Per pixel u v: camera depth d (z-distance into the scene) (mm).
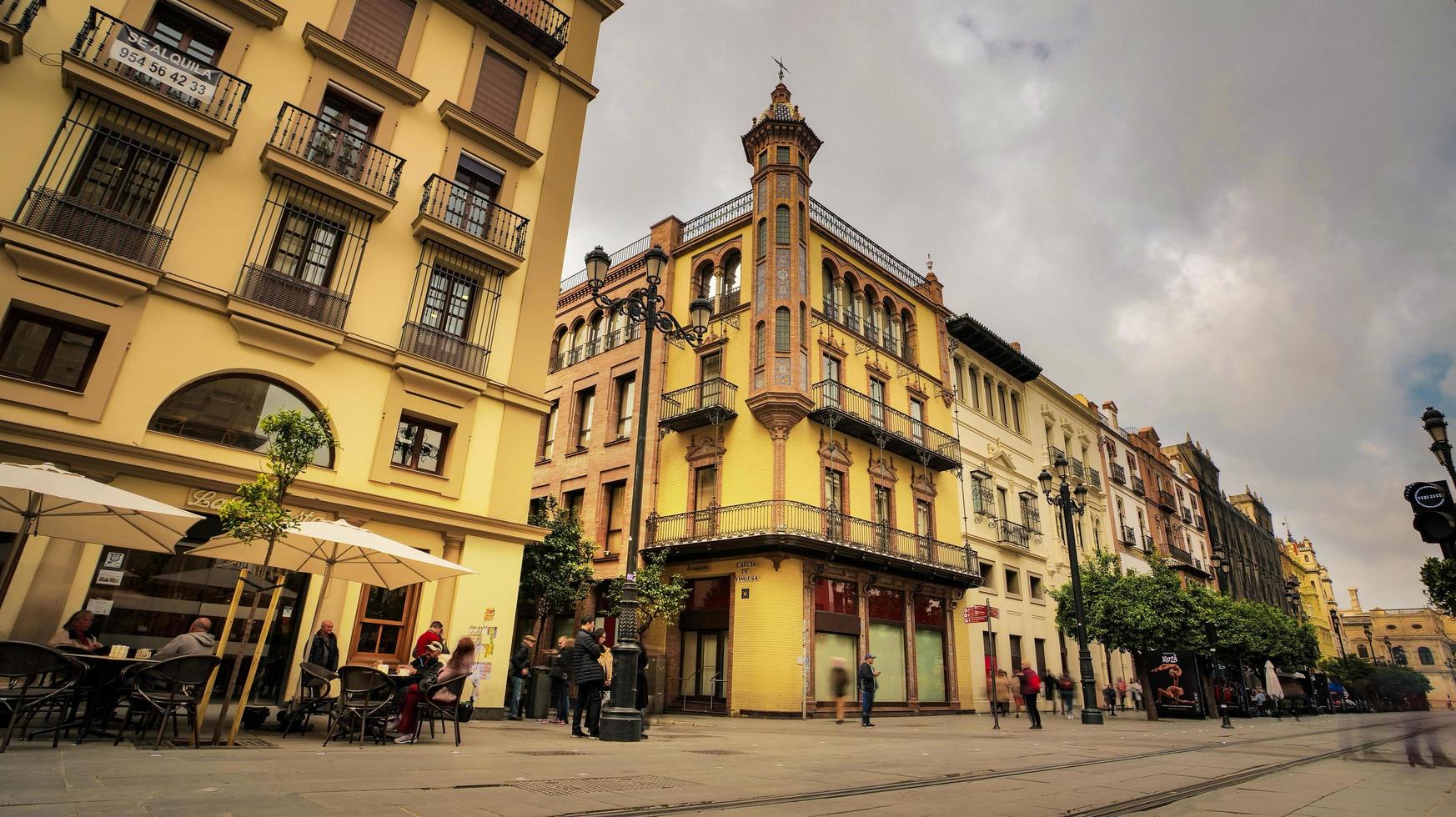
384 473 13375
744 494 21750
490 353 15336
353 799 4387
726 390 23094
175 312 11648
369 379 13578
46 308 10492
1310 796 6336
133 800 3986
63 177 10961
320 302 13211
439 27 16141
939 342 29812
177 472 11164
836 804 5145
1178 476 50562
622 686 10266
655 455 24797
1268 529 74375
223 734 8078
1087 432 39188
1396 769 8914
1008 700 26578
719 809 4766
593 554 23406
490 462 14891
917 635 24266
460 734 10016
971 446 29469
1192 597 26641
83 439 10289
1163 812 5367
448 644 13492
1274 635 36094
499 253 15523
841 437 23766
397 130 14945
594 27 19312
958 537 27219
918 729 16172
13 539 9703
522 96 17328
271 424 7898
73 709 7309
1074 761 9008
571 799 4809
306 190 13391
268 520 7543
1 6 10711
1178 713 27391
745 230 25031
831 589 21672
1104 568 27906
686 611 22484
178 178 12062
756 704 19438
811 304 23953
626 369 26672
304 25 13984
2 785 4254
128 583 10594
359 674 8047
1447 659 91125
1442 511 6609
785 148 25031
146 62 11711
